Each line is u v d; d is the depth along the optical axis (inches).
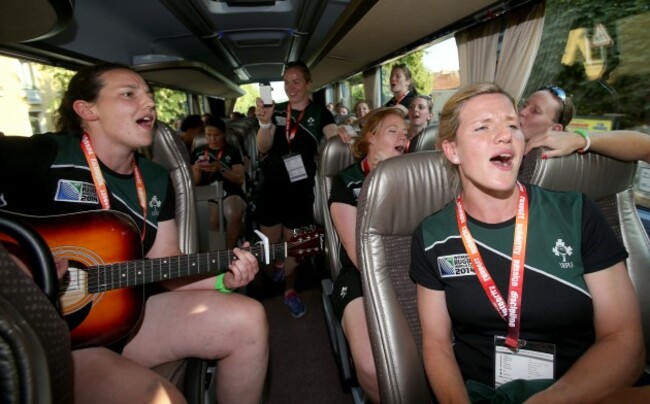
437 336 49.6
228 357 60.4
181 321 59.7
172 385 48.3
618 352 40.5
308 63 317.7
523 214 47.2
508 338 45.6
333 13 195.5
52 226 53.9
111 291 57.1
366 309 53.3
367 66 276.4
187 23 199.0
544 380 43.0
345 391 86.1
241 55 302.8
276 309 128.6
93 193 58.4
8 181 51.9
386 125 76.4
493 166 45.1
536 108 76.0
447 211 52.1
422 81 206.7
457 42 163.5
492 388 45.8
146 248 64.4
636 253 62.7
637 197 88.7
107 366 48.4
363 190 54.5
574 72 105.2
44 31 102.6
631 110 88.3
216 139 166.6
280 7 192.7
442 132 50.9
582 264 44.5
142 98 58.1
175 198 73.6
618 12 90.0
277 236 137.1
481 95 46.7
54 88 141.6
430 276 50.4
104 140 58.9
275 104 138.4
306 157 130.6
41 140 56.1
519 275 45.5
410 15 140.2
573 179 56.4
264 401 79.6
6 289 20.3
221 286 66.2
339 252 86.7
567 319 43.8
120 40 192.1
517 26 128.6
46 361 20.9
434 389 46.2
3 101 114.6
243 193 170.7
